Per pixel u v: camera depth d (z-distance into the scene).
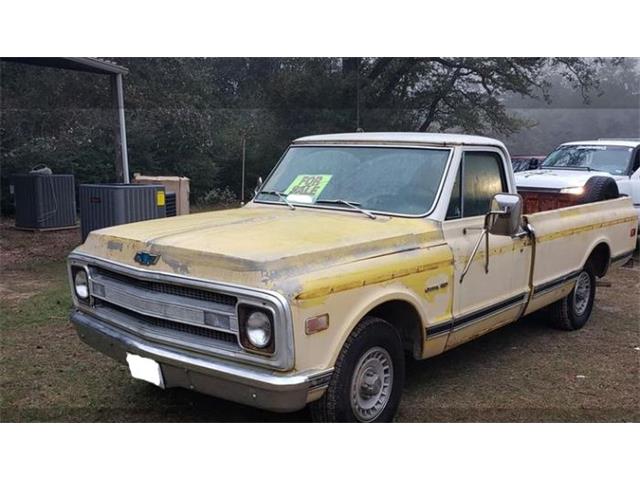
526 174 11.06
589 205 6.66
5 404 4.70
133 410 4.63
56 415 4.53
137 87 20.70
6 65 18.17
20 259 10.55
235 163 25.34
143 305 3.94
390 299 4.06
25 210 13.34
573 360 5.89
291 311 3.43
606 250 6.97
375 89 24.39
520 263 5.50
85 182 18.98
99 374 5.31
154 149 22.08
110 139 20.00
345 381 3.82
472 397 4.98
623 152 12.12
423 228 4.57
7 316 7.03
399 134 5.41
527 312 5.81
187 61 23.12
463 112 24.81
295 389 3.45
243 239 3.95
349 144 5.38
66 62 11.63
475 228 4.96
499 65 24.34
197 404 4.75
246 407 4.70
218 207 23.00
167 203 11.05
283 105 24.67
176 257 3.81
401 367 4.32
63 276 9.27
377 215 4.75
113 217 9.45
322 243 3.90
